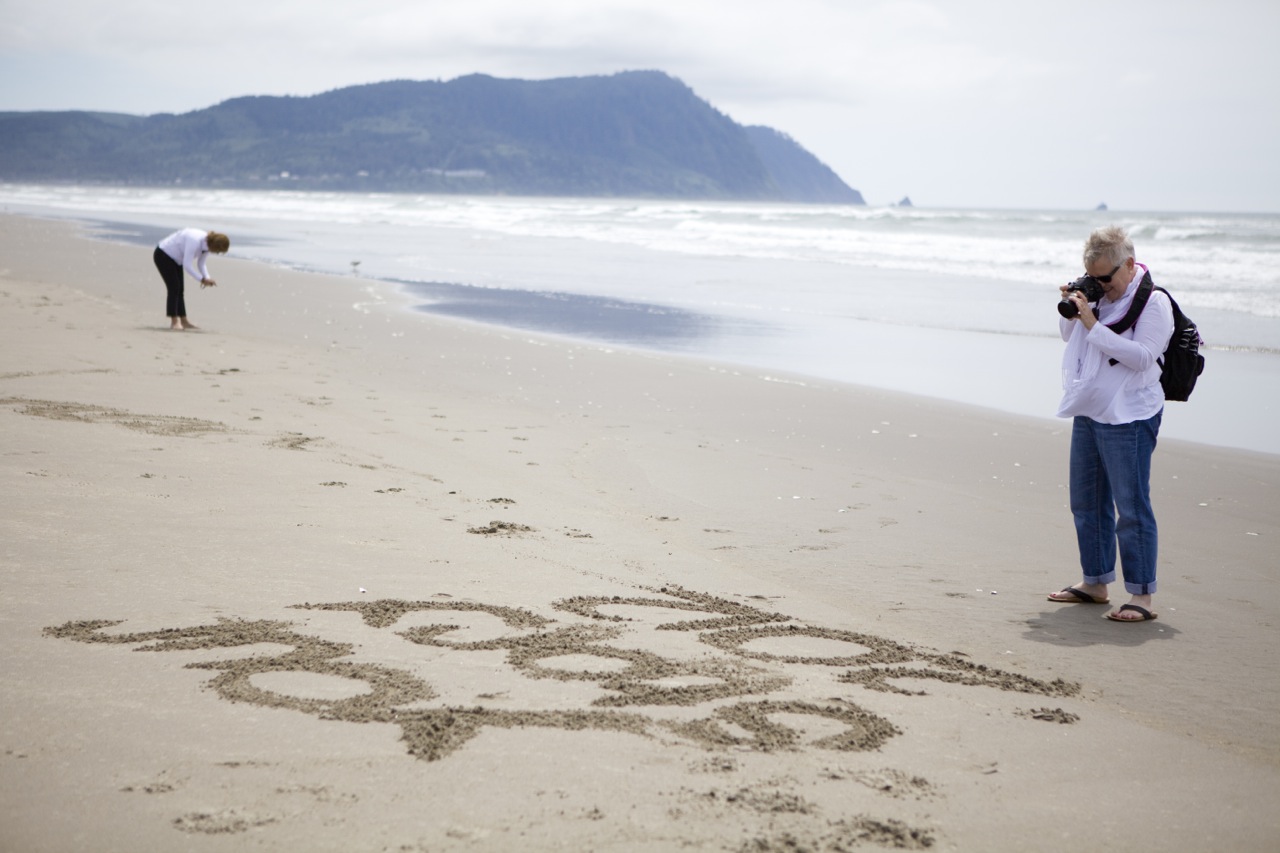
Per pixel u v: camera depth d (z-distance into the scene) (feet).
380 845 7.90
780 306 63.26
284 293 62.90
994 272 85.81
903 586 16.47
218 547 15.75
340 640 12.33
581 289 72.08
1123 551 15.55
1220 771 10.30
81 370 31.99
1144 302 15.53
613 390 35.35
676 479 23.50
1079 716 11.57
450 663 11.82
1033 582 17.03
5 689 10.41
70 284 59.88
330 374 35.42
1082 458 16.11
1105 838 8.79
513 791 8.83
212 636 12.19
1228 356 46.52
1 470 19.17
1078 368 16.02
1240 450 28.71
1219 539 20.10
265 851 7.76
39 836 7.82
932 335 51.75
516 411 30.89
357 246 116.78
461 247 115.44
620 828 8.30
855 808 8.92
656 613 14.21
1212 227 155.33
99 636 12.00
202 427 24.95
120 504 17.66
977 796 9.37
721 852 8.03
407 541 16.90
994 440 29.19
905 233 135.23
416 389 33.73
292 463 21.94
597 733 10.11
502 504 20.11
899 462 26.22
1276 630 14.98
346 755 9.35
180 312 44.21
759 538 18.95
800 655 12.93
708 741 10.10
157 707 10.18
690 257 101.24
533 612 13.87
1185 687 12.71
